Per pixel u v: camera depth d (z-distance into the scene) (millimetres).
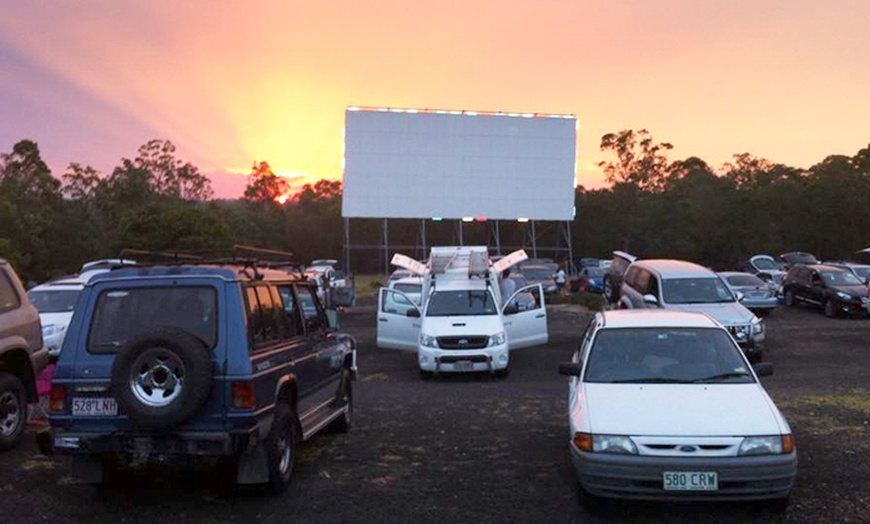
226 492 7301
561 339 22094
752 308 26922
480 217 52031
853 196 62094
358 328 26625
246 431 6418
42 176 56938
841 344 20156
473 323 15812
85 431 6488
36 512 6660
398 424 10594
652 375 7520
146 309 6680
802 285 29391
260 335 7000
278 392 7125
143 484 7551
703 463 6195
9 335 8977
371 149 51094
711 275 18859
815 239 64250
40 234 51406
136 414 6172
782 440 6285
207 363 6273
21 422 9016
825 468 7953
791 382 14242
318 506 6883
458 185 51781
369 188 51156
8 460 8359
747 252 64688
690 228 68625
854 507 6711
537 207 52594
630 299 20359
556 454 8734
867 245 63281
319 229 81062
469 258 18609
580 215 77188
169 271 6789
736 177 78438
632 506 6812
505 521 6477
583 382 7535
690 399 6918
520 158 52312
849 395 12492
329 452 8930
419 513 6688
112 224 61938
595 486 6391
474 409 11695
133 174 70000
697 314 8703
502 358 15500
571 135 52688
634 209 78562
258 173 84625
